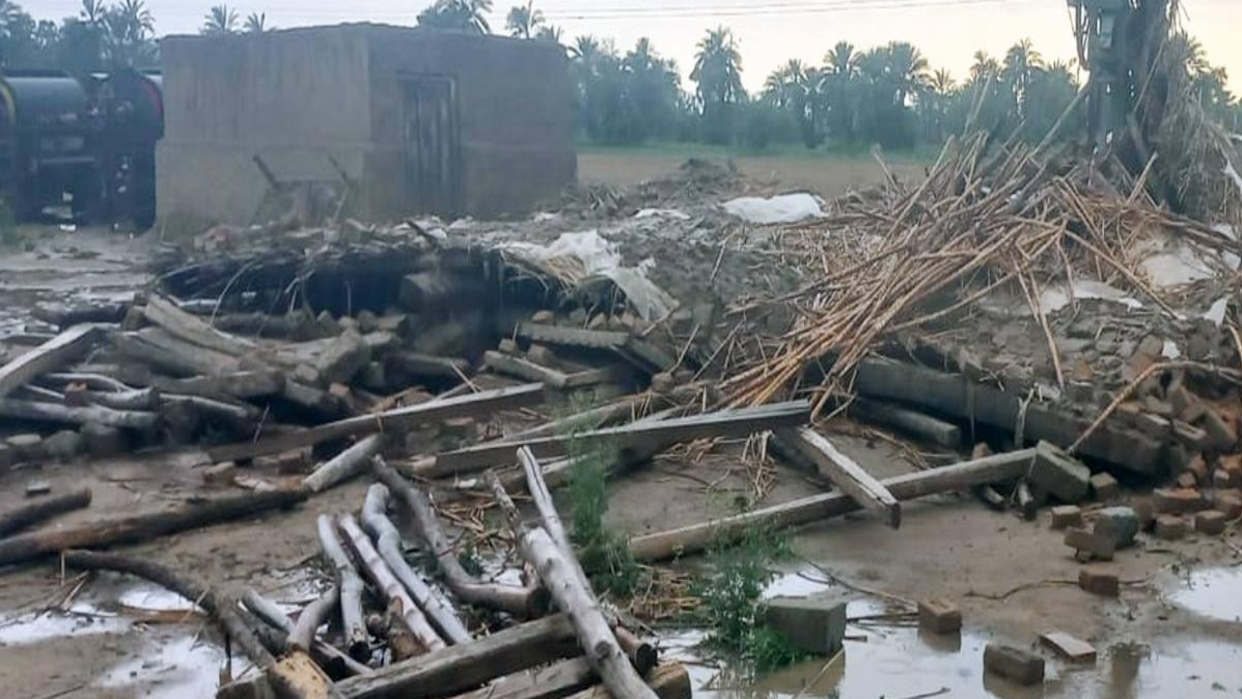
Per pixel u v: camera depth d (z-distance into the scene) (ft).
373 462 29.99
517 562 25.41
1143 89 47.65
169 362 35.60
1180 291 37.78
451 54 70.95
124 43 144.25
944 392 33.68
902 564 26.09
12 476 31.22
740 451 32.78
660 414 33.65
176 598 24.00
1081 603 23.91
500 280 41.63
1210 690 20.10
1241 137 51.67
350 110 67.67
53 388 35.29
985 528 28.43
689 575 24.70
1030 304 35.83
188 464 32.24
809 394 35.09
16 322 46.44
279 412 34.45
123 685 20.31
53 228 88.43
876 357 35.32
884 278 37.40
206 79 75.56
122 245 79.92
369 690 16.90
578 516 24.85
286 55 70.44
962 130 57.21
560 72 77.61
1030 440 31.96
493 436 33.73
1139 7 47.85
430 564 25.11
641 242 42.57
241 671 20.83
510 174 74.54
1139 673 20.76
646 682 17.87
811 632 21.34
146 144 88.74
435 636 19.29
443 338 40.45
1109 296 36.99
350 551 24.17
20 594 24.14
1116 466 30.73
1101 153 47.93
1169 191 46.96
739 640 21.59
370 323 39.83
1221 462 29.89
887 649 21.84
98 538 26.09
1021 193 42.65
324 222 61.77
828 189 59.62
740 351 37.04
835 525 28.53
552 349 39.27
